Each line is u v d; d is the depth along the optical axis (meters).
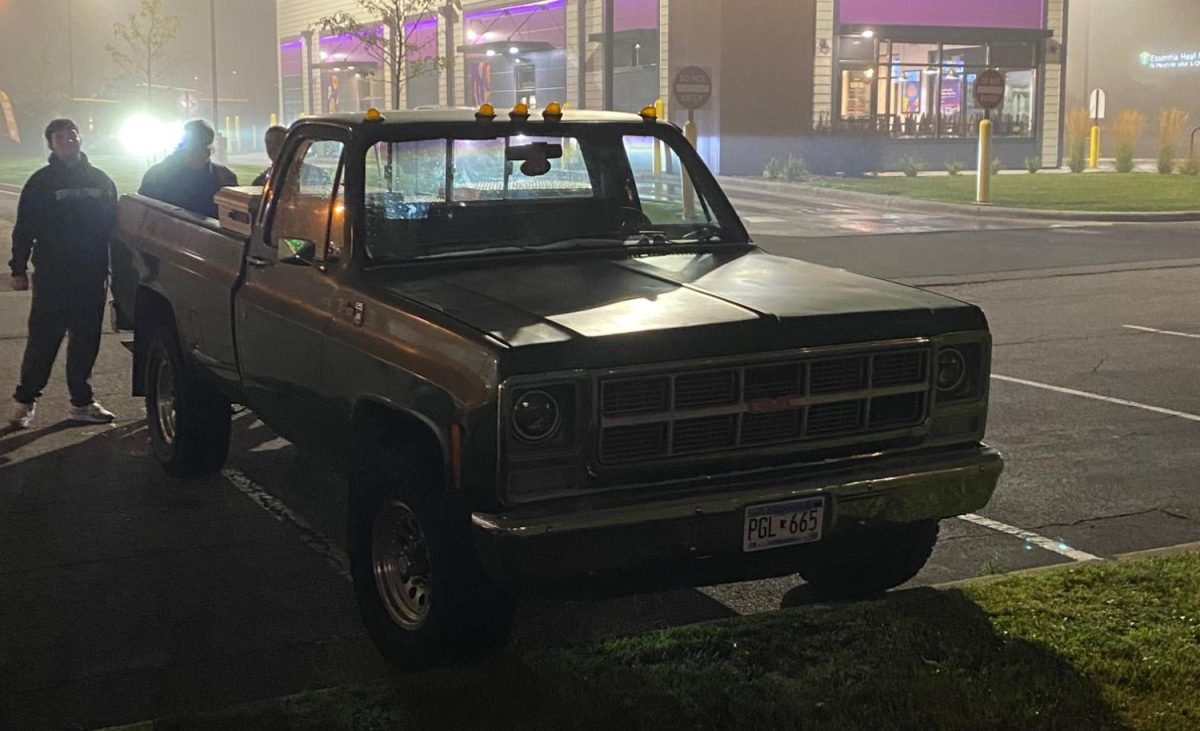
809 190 28.86
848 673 4.47
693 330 4.40
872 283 5.27
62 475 7.54
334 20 38.31
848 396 4.64
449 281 5.11
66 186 8.42
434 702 4.27
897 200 26.02
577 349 4.24
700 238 5.91
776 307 4.69
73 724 4.44
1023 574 5.50
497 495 4.18
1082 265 16.86
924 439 4.84
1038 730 4.09
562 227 5.74
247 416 9.02
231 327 6.28
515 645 5.12
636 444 4.34
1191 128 47.38
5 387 9.89
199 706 4.59
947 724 4.11
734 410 4.45
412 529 4.76
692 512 4.30
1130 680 4.43
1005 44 36.69
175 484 7.37
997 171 35.53
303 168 5.84
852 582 5.50
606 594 4.45
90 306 8.65
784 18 33.66
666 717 4.16
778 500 4.43
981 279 15.59
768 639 4.77
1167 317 12.99
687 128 22.45
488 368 4.19
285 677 4.83
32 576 5.87
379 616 4.88
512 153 5.70
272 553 6.21
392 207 5.40
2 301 13.82
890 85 35.69
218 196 6.54
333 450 5.43
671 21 34.97
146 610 5.48
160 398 7.62
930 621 4.93
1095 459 7.84
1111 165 39.38
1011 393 9.62
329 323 5.23
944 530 6.55
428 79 46.06
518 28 41.41
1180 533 6.49
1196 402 9.33
